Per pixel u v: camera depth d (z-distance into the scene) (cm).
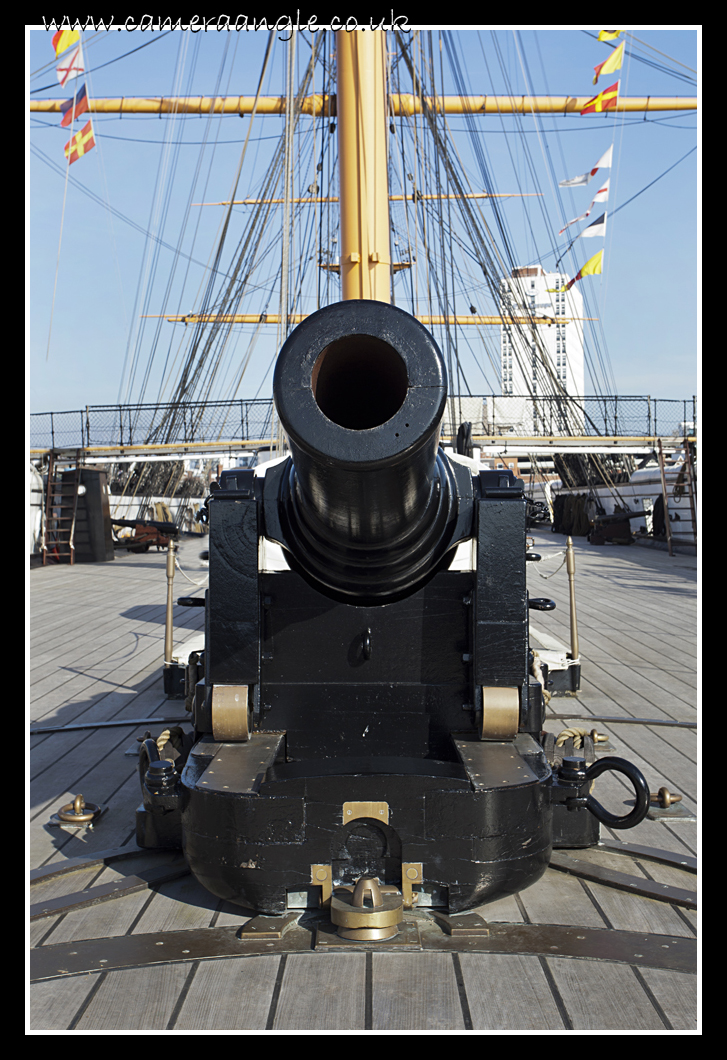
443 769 261
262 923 257
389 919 247
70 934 261
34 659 766
